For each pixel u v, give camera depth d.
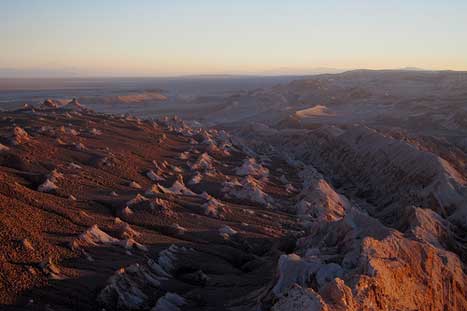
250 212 58.62
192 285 37.47
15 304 29.23
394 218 65.75
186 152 90.00
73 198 50.56
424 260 35.69
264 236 50.81
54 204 45.62
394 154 83.19
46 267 33.06
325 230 43.53
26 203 43.38
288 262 32.75
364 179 85.81
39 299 30.28
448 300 35.47
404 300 30.72
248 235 50.19
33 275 32.22
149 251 41.09
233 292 35.47
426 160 73.00
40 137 75.25
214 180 73.94
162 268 38.78
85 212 46.44
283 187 77.50
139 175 68.75
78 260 35.94
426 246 36.81
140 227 47.62
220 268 40.78
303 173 90.25
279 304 26.39
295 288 26.50
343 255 35.19
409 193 69.25
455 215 57.97
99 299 31.69
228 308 32.03
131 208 51.25
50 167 62.00
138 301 32.66
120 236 42.28
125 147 82.56
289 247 46.94
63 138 77.81
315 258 34.25
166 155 85.88
